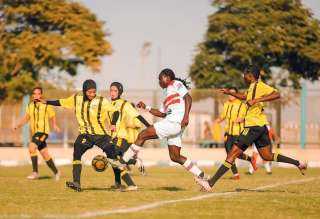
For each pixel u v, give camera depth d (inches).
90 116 1311.5
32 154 1809.8
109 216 932.0
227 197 1218.0
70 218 910.4
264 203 1119.6
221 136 3240.7
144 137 1293.1
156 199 1170.6
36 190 1370.6
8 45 4431.6
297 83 4687.5
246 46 4579.2
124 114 1523.1
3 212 981.2
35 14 4475.9
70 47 4382.4
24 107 3255.4
